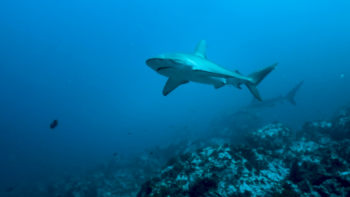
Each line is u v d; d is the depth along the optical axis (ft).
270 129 28.78
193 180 15.38
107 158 75.56
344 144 20.54
